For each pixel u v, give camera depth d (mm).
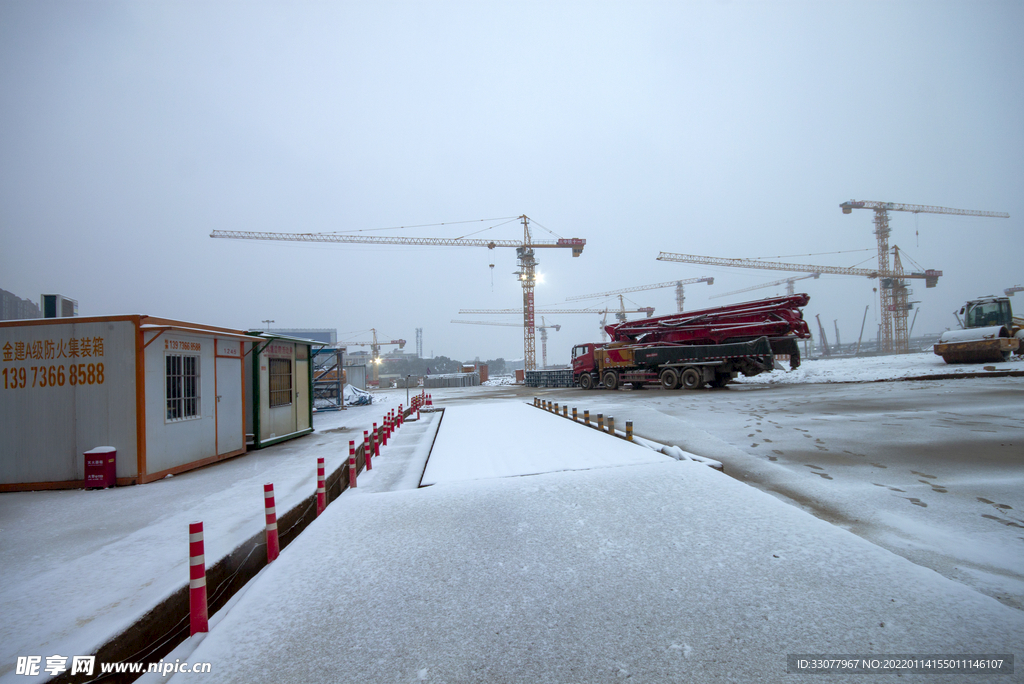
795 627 2984
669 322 23719
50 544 5027
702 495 5266
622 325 26156
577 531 4605
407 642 3062
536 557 4156
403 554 4332
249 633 3227
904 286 97312
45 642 3189
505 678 2670
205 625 3410
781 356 21453
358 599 3617
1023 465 6355
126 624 3410
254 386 11203
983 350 18984
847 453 7395
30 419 7781
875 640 2809
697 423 10898
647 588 3555
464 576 3896
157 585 4012
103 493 7211
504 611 3361
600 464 6848
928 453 7141
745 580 3576
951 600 3143
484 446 9203
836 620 3023
